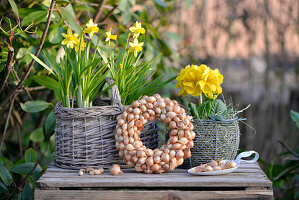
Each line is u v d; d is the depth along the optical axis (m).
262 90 2.74
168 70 2.05
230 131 1.47
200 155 1.47
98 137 1.47
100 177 1.41
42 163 2.01
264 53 2.75
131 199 1.37
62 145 1.48
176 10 2.71
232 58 2.80
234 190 1.41
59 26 1.69
